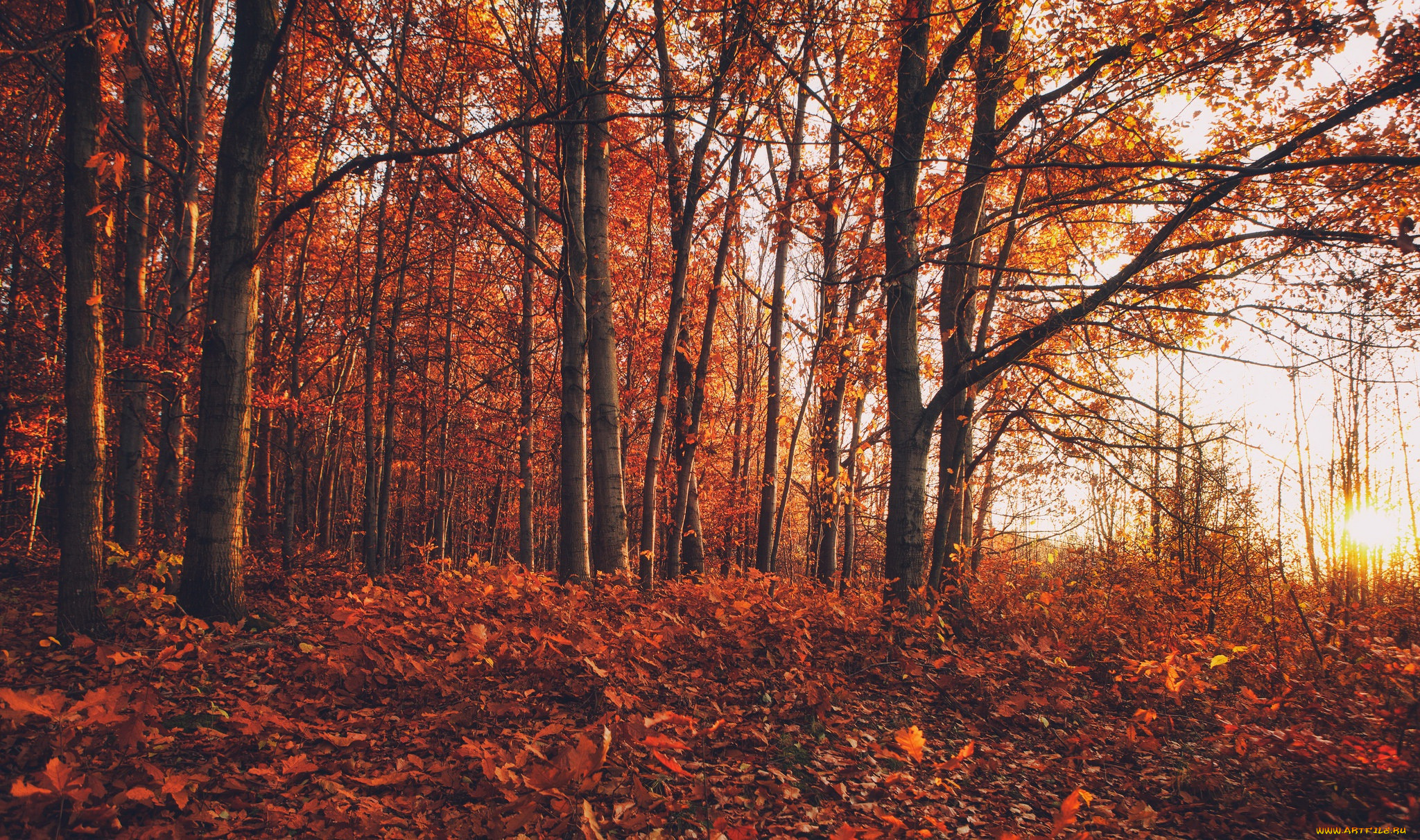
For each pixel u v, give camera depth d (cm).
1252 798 414
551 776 309
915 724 538
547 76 893
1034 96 757
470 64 1162
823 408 1530
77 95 517
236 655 527
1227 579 921
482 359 2302
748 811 369
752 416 2186
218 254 629
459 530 2923
